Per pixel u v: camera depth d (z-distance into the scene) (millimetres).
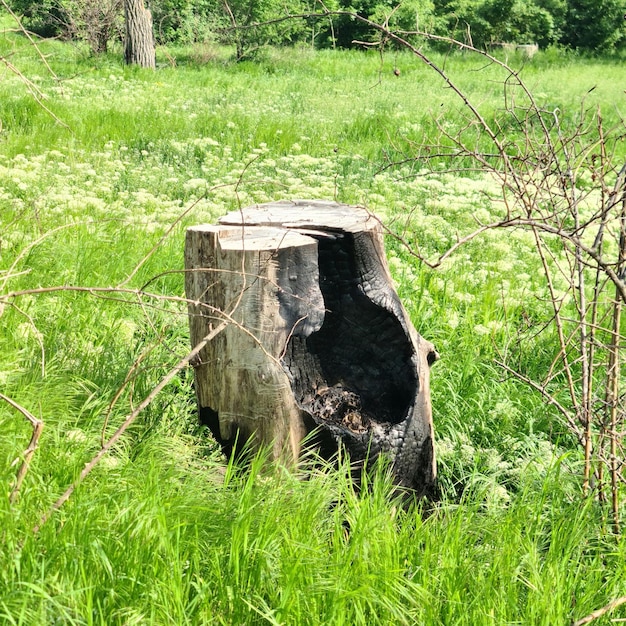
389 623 2783
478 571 3104
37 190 7602
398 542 3143
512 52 28266
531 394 4871
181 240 6637
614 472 3549
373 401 3877
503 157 3580
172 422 3992
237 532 2902
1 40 19906
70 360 4344
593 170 3553
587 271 7051
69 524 2779
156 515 2867
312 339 3879
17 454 3178
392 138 12023
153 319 4980
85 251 5711
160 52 22344
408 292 5996
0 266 5016
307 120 13195
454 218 8352
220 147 10789
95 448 3523
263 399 3549
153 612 2533
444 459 4211
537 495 3703
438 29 28625
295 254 3541
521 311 6043
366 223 3820
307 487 3375
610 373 3715
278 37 22609
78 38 19250
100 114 11742
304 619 2725
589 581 3154
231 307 3516
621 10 33812
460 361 5074
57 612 2504
